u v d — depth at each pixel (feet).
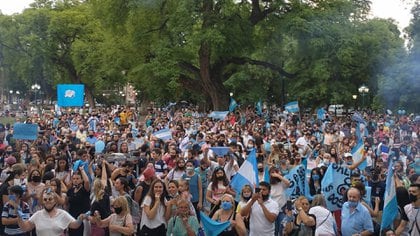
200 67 145.38
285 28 142.61
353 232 28.30
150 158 46.24
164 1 140.56
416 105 153.69
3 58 260.62
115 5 144.15
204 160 42.70
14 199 30.66
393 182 30.76
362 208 28.45
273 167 38.65
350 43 146.30
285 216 34.12
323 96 160.76
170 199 32.12
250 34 142.41
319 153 55.62
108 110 189.78
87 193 35.19
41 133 72.02
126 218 29.73
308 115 166.50
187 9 132.77
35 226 27.89
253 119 126.82
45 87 291.99
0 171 47.73
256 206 30.40
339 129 93.71
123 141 56.08
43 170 40.91
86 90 261.24
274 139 67.77
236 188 36.65
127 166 39.11
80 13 235.81
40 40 233.96
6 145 58.39
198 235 29.89
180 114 134.51
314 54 149.89
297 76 155.53
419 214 28.35
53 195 28.07
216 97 148.97
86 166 40.88
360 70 164.14
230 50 137.39
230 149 46.91
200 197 39.78
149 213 31.19
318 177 43.91
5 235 31.07
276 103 205.77
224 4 132.87
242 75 186.60
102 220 29.68
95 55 211.82
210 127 91.30
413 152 64.80
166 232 30.76
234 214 31.99
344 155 56.18
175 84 133.69
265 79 193.98
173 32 136.67
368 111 176.45
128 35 146.30
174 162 44.73
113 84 226.38
